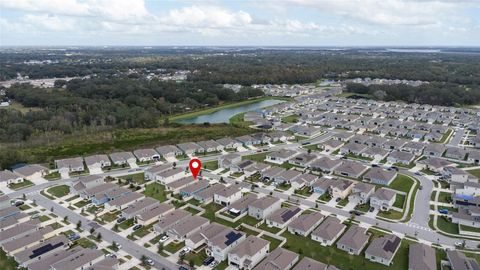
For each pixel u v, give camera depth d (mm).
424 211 116062
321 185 131500
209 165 159750
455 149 174500
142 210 114188
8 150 163375
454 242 98062
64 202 122438
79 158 159000
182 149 175875
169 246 96688
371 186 128875
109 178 142875
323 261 90125
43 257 90812
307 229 102000
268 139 196500
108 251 93750
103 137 199750
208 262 89000
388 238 96062
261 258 91688
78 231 103625
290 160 162500
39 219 109500
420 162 160125
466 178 138625
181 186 132875
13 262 89625
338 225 103438
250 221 110750
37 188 134000
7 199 118938
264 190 133250
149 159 166000
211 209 118438
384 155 170125
